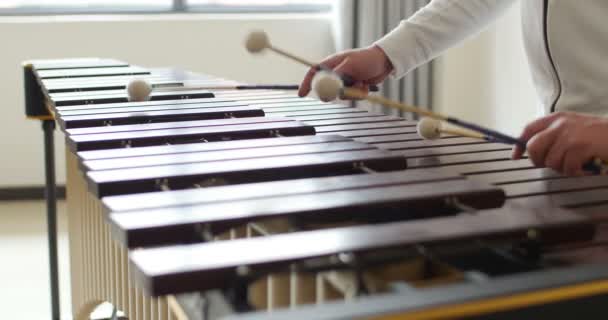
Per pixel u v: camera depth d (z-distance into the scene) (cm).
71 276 261
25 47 425
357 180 109
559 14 157
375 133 159
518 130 437
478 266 87
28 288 309
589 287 75
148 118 170
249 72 461
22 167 434
